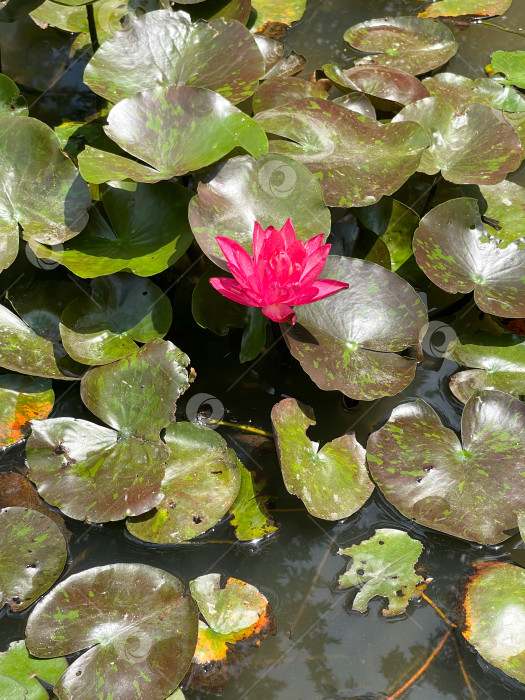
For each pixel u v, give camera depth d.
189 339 2.02
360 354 1.82
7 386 1.82
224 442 1.72
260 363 1.99
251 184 1.91
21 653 1.36
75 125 2.42
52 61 2.79
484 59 3.00
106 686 1.31
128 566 1.49
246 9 2.70
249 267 1.65
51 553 1.53
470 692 1.43
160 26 2.30
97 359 1.79
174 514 1.59
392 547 1.63
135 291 1.92
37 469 1.61
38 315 1.90
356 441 1.78
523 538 1.56
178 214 1.95
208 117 1.97
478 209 2.09
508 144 2.26
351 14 3.12
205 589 1.52
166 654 1.36
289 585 1.57
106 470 1.62
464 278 1.98
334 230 2.09
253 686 1.41
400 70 2.72
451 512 1.63
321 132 2.19
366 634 1.50
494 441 1.74
